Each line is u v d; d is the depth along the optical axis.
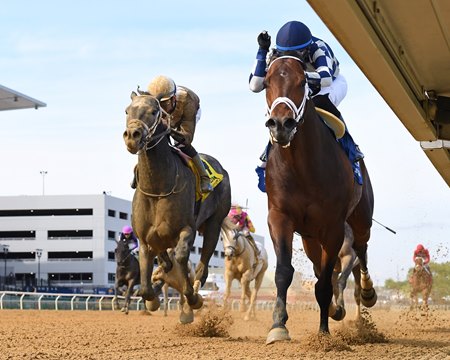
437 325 10.45
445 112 7.67
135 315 18.12
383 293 20.38
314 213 5.52
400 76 6.06
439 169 9.52
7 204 72.62
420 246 19.12
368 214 7.37
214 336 7.14
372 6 4.73
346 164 5.87
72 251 71.44
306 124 5.35
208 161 8.77
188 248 6.95
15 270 71.88
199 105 7.95
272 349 5.27
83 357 4.81
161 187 6.86
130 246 22.22
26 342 6.18
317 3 4.11
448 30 5.68
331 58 6.05
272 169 5.54
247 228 15.85
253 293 14.50
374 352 5.24
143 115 6.57
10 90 37.69
